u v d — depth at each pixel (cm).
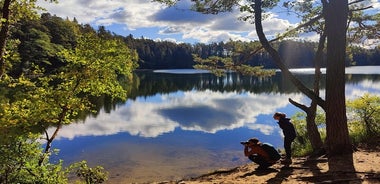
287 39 1187
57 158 1561
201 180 897
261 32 962
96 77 1114
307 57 12581
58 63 5644
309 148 1154
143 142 1905
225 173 950
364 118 1142
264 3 984
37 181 716
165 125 2462
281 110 3089
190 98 4384
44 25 8006
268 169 875
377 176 681
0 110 905
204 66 1113
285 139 940
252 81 8138
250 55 1127
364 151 925
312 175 746
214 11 1039
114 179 1241
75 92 1129
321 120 1437
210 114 2975
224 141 1916
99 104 3694
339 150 888
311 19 1078
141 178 1247
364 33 1191
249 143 895
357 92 3812
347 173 724
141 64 17238
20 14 962
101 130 2256
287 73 943
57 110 1061
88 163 1477
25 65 4394
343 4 866
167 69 17888
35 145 762
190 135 2091
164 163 1468
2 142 709
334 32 874
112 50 1142
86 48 1120
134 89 5775
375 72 9075
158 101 4059
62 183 771
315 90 1130
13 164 704
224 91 5381
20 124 870
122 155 1614
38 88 1066
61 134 2097
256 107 3362
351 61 1387
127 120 2683
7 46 1057
